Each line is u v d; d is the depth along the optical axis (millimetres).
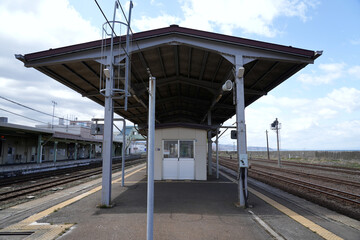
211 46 7426
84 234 4500
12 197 8781
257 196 8164
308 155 41625
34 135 27328
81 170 21938
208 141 15352
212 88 10930
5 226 5094
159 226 4941
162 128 12312
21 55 7281
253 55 7453
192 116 19625
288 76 9055
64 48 7281
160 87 11875
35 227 4867
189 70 10320
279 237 4449
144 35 7262
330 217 5797
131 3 6781
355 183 11484
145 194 8234
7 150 24938
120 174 15078
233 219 5477
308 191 10086
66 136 29672
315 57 7543
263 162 35094
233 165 26609
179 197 7762
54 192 9742
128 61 6969
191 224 5090
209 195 8094
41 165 23000
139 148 108375
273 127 25719
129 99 12070
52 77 8891
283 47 7398
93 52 7328
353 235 4594
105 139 6781
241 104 7238
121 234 4496
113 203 6816
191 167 12125
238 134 7105
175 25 7301
